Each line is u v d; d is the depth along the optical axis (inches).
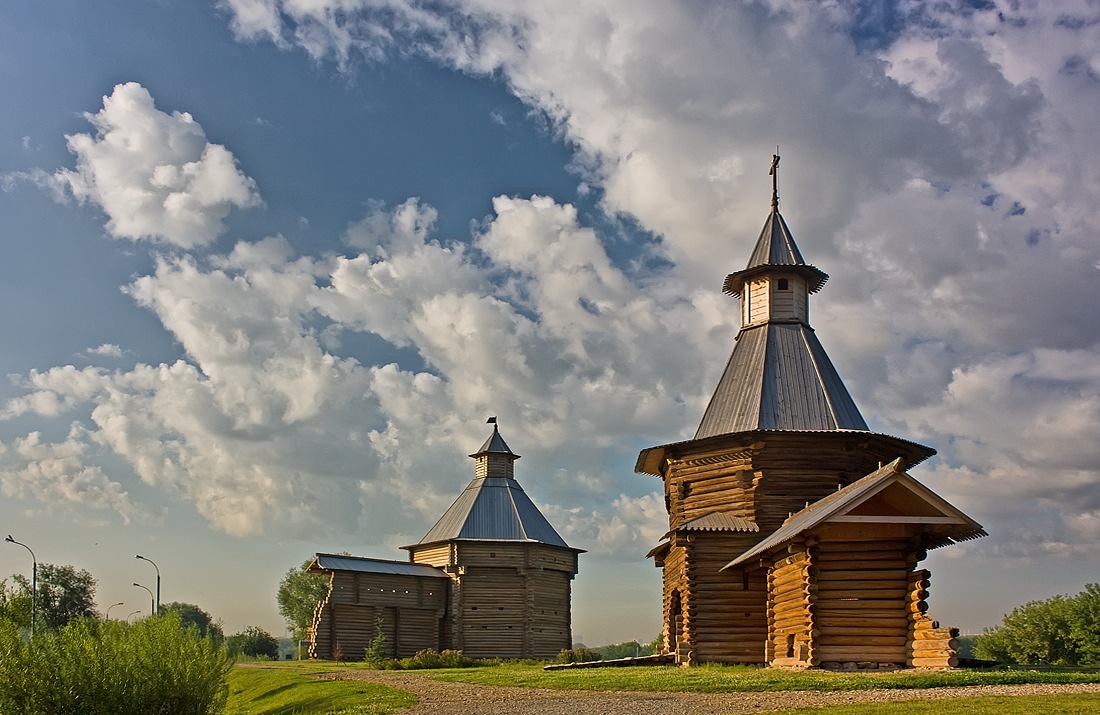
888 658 983.6
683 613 1334.9
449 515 2728.8
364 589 2426.2
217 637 1069.1
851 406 1487.5
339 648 2365.9
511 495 2738.7
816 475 1378.0
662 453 1536.7
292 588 4434.1
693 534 1332.4
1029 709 660.1
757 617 1309.1
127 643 895.7
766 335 1536.7
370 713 907.4
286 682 1477.6
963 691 783.7
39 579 4512.8
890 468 941.8
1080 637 2640.3
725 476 1417.3
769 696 812.6
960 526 952.9
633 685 955.3
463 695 1010.1
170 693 888.3
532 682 1094.4
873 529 1002.1
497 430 2842.0
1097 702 681.6
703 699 818.2
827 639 1002.7
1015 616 2856.8
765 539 1275.8
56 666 833.5
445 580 2568.9
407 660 1800.0
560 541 2758.4
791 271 1571.1
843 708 707.4
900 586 995.9
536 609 2610.7
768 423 1409.9
